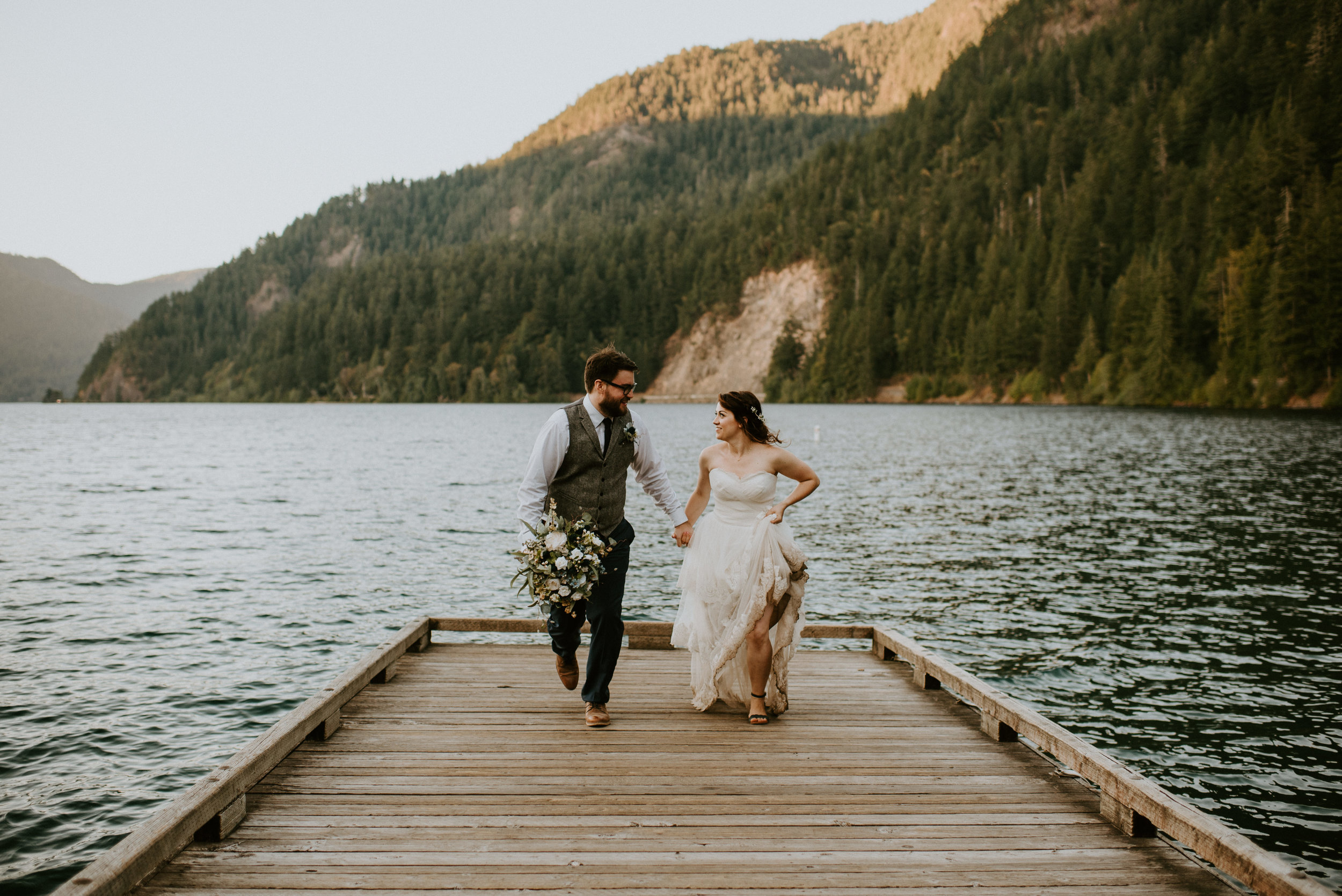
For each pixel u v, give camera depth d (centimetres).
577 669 504
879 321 11556
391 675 579
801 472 505
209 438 5797
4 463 3709
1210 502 2138
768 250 14212
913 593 1269
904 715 518
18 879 521
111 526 1930
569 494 466
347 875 309
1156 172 10975
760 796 389
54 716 788
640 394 13925
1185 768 670
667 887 304
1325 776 654
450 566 1501
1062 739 405
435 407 13588
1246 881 292
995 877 316
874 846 341
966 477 2827
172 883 300
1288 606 1166
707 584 499
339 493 2581
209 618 1142
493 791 389
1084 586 1299
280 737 398
